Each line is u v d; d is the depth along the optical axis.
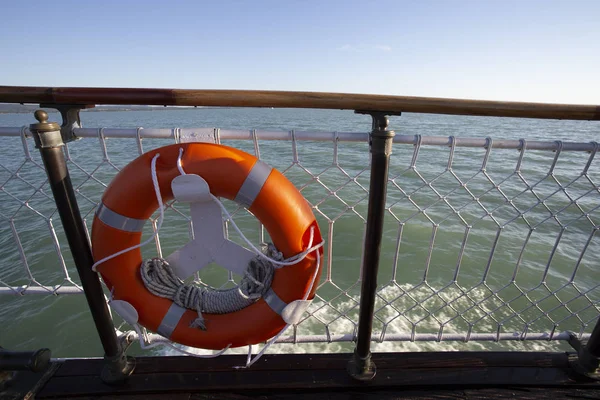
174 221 6.93
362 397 1.54
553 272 5.57
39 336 4.33
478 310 4.44
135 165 1.28
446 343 3.93
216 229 1.39
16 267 5.57
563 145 1.43
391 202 8.45
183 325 1.45
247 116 66.50
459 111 1.19
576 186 9.34
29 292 1.75
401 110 1.18
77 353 4.13
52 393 1.53
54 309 4.70
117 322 4.00
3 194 8.08
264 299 1.46
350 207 1.58
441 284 5.20
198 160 1.25
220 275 5.45
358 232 6.91
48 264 5.63
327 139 1.40
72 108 1.22
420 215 7.71
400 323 4.16
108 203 1.28
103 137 1.33
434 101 1.17
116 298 1.40
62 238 6.27
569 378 1.61
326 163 11.46
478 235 6.79
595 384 1.57
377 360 1.69
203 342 1.46
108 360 1.55
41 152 1.16
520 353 1.73
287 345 3.94
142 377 1.60
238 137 1.39
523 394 1.55
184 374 1.61
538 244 6.43
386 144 1.21
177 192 1.22
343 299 4.75
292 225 1.31
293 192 1.34
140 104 1.17
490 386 1.58
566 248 6.28
